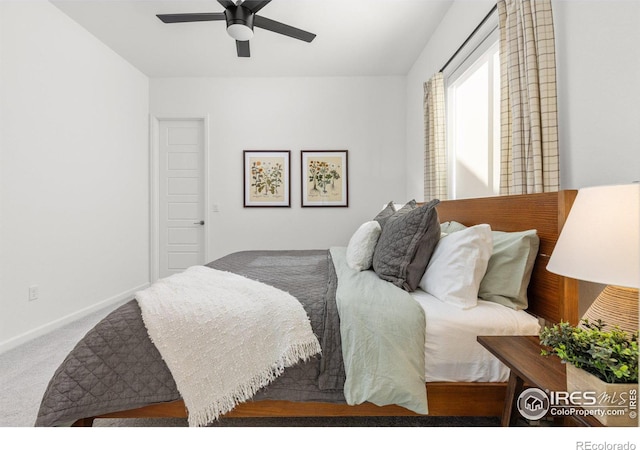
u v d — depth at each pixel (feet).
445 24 8.63
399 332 3.51
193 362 3.42
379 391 3.29
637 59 3.41
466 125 8.33
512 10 4.92
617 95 3.62
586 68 3.99
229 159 12.64
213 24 9.02
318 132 12.64
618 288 2.78
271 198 12.69
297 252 9.24
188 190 12.86
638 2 3.39
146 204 12.46
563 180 4.39
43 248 7.74
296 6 8.11
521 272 3.94
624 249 2.35
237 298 3.96
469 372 3.53
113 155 10.48
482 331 3.55
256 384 3.50
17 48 7.06
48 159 7.89
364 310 3.70
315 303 4.00
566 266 2.70
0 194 6.73
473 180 8.02
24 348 6.82
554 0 4.45
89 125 9.35
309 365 3.58
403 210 6.31
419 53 10.77
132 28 9.16
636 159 3.44
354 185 12.71
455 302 3.89
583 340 2.27
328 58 11.05
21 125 7.17
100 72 9.82
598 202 2.55
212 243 12.69
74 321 8.61
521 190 4.81
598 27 3.82
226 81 12.53
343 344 3.57
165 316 3.57
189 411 3.30
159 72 12.09
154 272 12.63
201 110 12.57
